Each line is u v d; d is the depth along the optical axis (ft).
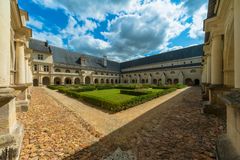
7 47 10.82
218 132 16.26
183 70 152.25
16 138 11.02
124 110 30.01
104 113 27.76
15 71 26.91
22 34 28.14
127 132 17.52
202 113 24.82
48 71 140.15
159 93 50.29
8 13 10.99
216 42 24.27
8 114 10.38
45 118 23.65
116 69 233.35
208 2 24.58
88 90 76.02
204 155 11.74
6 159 9.74
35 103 37.55
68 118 24.00
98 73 191.62
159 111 28.02
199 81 139.44
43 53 136.15
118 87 98.43
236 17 10.60
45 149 13.24
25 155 12.11
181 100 40.78
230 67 22.07
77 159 11.66
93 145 14.20
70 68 158.92
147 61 207.62
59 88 80.53
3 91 9.77
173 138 15.17
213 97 24.50
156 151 12.69
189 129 17.51
